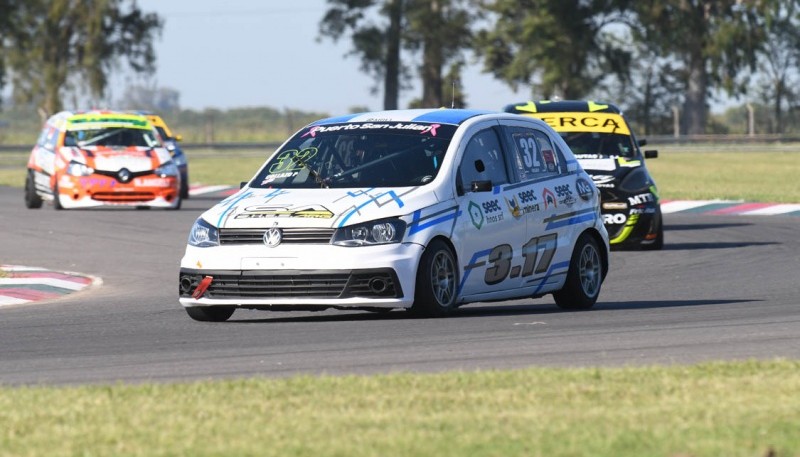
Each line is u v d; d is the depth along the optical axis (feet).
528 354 105.50
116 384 91.30
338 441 69.31
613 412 76.33
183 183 365.20
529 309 149.69
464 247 133.39
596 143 232.73
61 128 313.73
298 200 130.72
